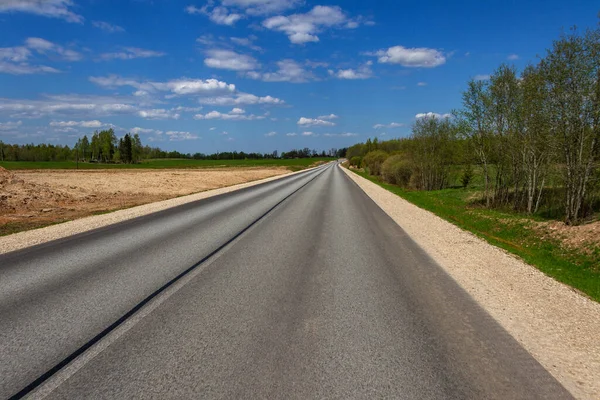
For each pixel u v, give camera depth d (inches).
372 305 189.0
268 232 394.3
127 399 109.8
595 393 118.2
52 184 866.1
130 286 214.5
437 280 234.1
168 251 304.3
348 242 348.8
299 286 217.9
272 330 157.8
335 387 117.0
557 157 531.5
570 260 363.9
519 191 708.7
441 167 1162.0
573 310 189.5
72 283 219.5
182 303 188.7
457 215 639.1
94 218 484.7
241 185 1238.3
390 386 118.2
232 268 255.0
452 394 114.8
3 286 213.5
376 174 2203.5
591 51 454.3
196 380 119.6
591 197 504.4
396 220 498.0
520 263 286.2
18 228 419.5
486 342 150.7
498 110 678.5
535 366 133.3
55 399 110.0
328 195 864.9
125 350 139.6
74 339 148.6
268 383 118.4
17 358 134.0
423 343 148.3
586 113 467.2
